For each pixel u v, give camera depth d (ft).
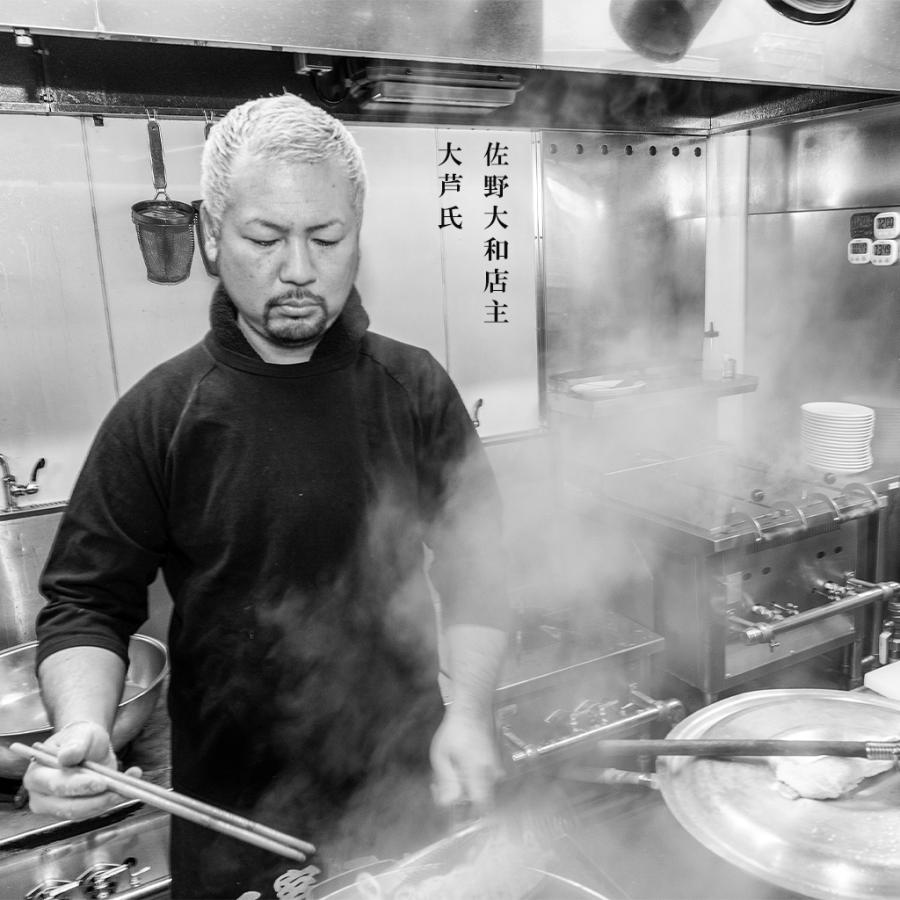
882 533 7.52
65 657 3.62
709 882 4.05
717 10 4.98
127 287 6.72
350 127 7.27
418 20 4.17
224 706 4.17
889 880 3.30
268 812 4.34
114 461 3.91
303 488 4.02
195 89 6.54
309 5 3.91
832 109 7.77
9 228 6.27
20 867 5.00
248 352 4.00
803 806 3.71
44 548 6.68
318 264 3.54
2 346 6.38
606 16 4.70
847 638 7.38
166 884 5.20
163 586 7.06
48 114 6.19
